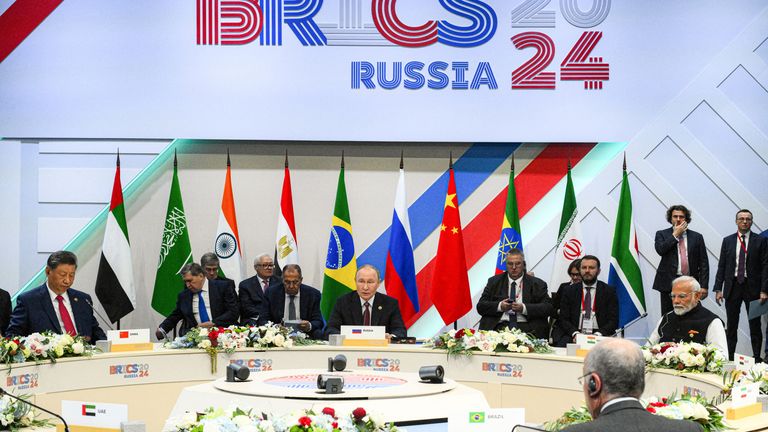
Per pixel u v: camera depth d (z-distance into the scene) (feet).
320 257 32.63
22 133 31.76
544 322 27.45
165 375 21.21
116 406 11.73
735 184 31.89
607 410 8.83
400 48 32.48
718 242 31.86
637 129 32.24
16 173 31.96
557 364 20.84
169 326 27.99
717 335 21.24
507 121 32.27
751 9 32.19
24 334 23.11
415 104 32.32
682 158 32.12
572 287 28.66
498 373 21.54
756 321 30.55
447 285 30.86
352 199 32.78
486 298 28.53
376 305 25.95
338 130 32.22
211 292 28.71
